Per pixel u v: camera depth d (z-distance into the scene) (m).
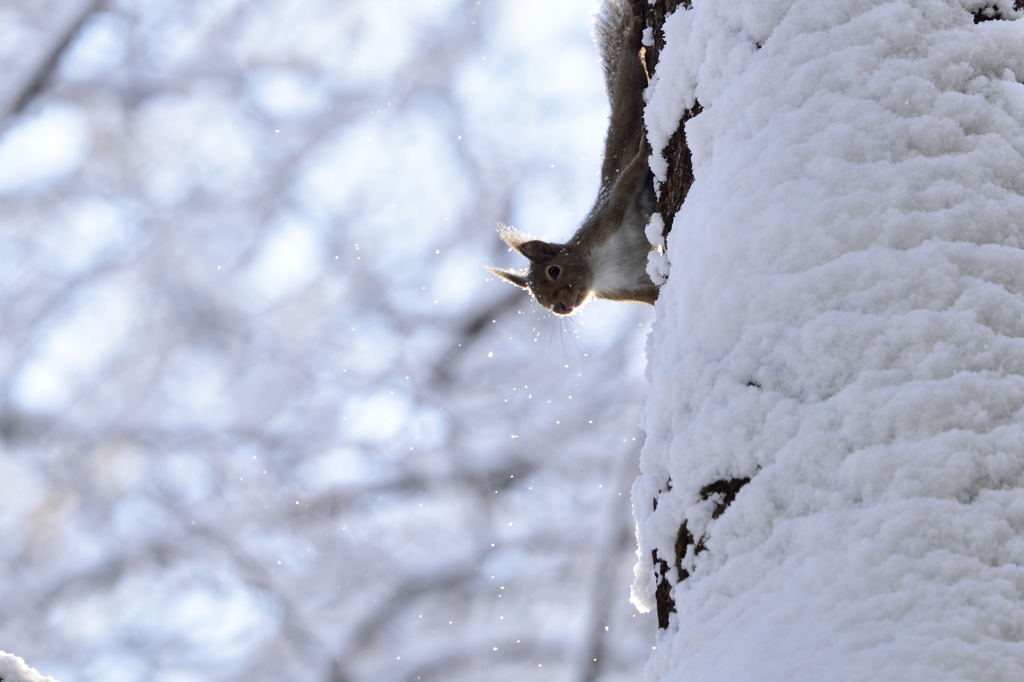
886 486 4.03
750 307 4.60
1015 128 4.64
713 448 4.52
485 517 21.59
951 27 4.83
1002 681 3.61
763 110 4.89
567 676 19.66
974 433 4.04
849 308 4.38
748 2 5.16
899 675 3.65
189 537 21.31
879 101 4.68
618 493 19.91
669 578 4.73
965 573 3.81
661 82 5.82
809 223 4.53
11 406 22.39
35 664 20.58
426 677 19.84
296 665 20.33
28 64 23.12
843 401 4.22
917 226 4.42
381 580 20.86
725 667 4.03
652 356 5.36
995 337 4.21
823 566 3.99
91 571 21.03
